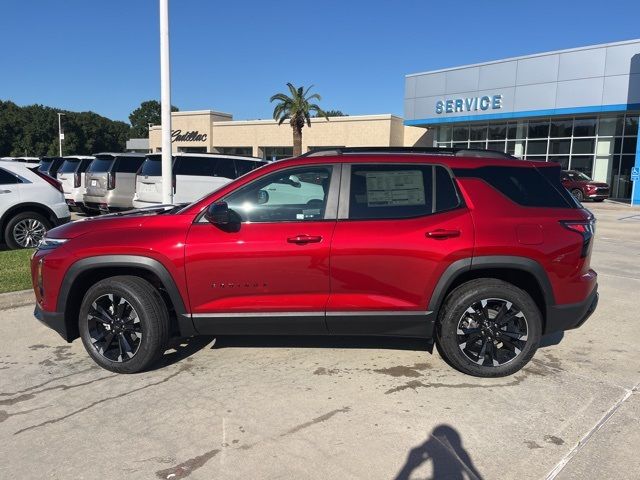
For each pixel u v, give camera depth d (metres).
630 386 4.18
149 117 111.75
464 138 34.00
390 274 4.14
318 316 4.22
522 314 4.22
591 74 26.70
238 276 4.16
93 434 3.43
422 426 3.54
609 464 3.12
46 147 88.62
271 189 4.27
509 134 31.70
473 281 4.26
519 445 3.32
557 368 4.55
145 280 4.33
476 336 4.25
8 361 4.70
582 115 28.28
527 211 4.26
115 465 3.09
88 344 4.39
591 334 5.46
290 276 4.15
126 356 4.36
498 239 4.12
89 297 4.32
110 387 4.14
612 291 7.26
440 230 4.14
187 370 4.47
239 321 4.25
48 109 93.00
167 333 4.37
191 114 51.66
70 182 14.94
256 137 48.75
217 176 11.82
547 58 28.14
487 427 3.53
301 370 4.46
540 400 3.93
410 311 4.22
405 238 4.12
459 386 4.16
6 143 87.56
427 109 34.06
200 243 4.15
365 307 4.20
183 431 3.47
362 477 2.99
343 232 4.14
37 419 3.63
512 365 4.27
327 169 4.33
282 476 2.99
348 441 3.35
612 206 24.31
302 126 42.88
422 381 4.25
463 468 3.08
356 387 4.14
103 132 98.12
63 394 4.02
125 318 4.35
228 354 4.82
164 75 8.91
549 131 30.03
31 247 9.60
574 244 4.21
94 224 4.43
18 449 3.26
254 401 3.89
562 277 4.21
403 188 4.29
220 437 3.39
